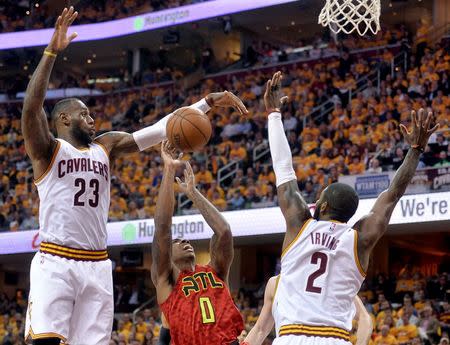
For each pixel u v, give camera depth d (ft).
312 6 123.03
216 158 97.81
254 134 102.83
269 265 100.68
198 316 25.61
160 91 127.65
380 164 81.71
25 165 115.55
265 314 24.48
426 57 103.09
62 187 23.27
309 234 21.50
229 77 126.31
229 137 104.94
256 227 80.07
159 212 25.64
